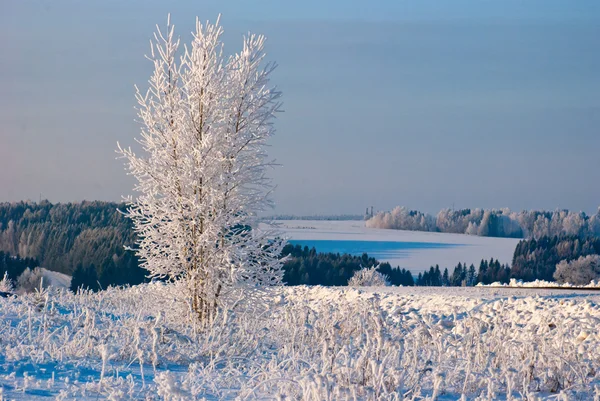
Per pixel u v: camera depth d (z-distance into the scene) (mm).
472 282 158875
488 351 10336
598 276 91875
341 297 14539
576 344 11531
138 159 15656
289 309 13336
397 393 7020
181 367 10055
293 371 8930
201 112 15836
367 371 8258
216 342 10945
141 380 8516
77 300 19172
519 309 21562
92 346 9992
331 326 10164
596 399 8281
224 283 15578
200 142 15656
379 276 65500
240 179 15812
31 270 99188
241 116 16156
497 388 9133
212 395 7891
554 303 22391
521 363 9766
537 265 156250
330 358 8797
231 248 15625
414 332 10445
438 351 9945
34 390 7258
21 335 10883
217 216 15438
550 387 9344
